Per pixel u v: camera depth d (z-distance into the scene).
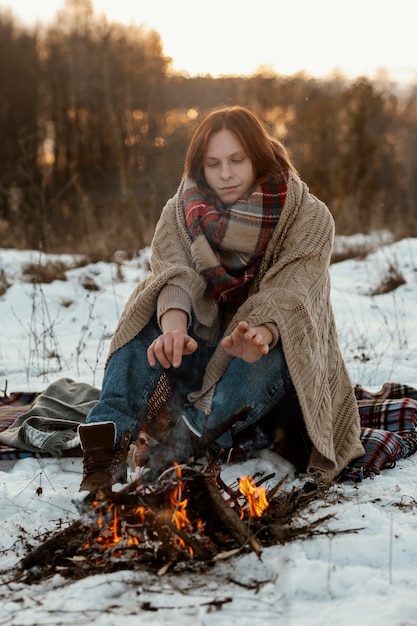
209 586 2.25
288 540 2.50
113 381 3.07
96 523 2.50
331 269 10.78
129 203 14.29
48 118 25.42
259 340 2.77
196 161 3.45
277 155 3.45
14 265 10.79
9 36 27.12
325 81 19.09
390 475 3.30
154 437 3.21
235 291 3.27
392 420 3.82
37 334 7.43
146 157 17.59
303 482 3.20
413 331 6.96
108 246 11.82
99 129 21.47
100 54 22.64
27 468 3.48
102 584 2.22
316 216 3.30
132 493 2.50
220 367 3.06
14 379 5.62
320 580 2.21
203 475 2.53
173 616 2.05
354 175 17.31
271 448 3.43
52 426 3.71
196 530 2.52
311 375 3.05
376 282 9.69
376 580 2.22
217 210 3.34
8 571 2.45
